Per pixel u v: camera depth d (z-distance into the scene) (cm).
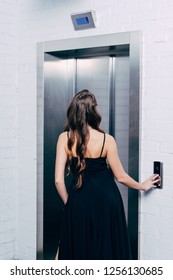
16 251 435
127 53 372
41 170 411
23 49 417
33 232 421
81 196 309
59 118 417
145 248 343
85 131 308
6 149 419
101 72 392
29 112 417
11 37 417
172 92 322
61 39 387
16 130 427
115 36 349
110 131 385
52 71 407
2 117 414
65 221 318
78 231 310
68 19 381
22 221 429
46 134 409
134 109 340
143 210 342
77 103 311
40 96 406
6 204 422
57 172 315
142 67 337
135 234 345
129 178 318
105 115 388
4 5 410
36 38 407
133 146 342
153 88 332
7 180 422
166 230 330
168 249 330
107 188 310
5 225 423
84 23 367
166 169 328
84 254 310
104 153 312
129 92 346
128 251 321
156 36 328
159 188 332
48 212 415
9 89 419
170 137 325
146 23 333
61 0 386
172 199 326
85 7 369
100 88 393
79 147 307
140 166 342
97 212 307
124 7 344
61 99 416
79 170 309
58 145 319
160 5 325
